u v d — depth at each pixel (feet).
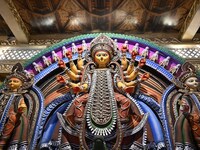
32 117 9.40
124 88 9.11
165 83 10.40
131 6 12.97
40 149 8.57
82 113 8.38
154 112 9.65
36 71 10.79
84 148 7.45
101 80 9.11
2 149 8.18
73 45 11.21
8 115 8.87
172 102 9.55
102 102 8.25
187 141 8.09
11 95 9.48
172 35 14.89
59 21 14.24
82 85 9.16
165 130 8.87
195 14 12.25
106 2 12.64
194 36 14.64
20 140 8.48
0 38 15.19
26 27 14.53
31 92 10.08
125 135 8.11
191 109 8.81
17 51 14.42
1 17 13.65
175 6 12.79
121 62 10.12
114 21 14.24
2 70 13.33
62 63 9.85
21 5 12.81
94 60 10.02
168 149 8.39
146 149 8.29
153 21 14.10
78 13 13.60
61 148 8.18
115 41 11.25
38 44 14.84
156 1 12.50
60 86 10.52
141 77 9.43
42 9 13.19
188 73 9.70
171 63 10.59
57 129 8.92
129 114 8.45
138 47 11.11
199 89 9.41
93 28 14.98
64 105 9.78
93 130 7.68
